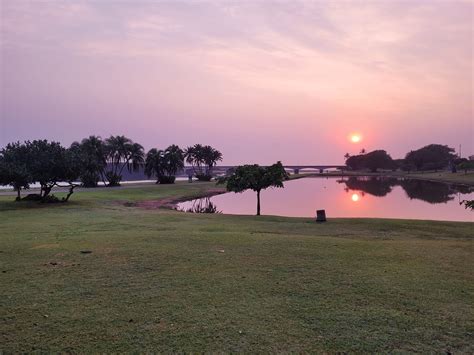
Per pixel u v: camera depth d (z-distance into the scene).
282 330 5.43
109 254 10.59
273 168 31.47
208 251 11.01
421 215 33.62
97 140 67.44
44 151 32.12
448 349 4.89
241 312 6.11
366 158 179.75
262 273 8.47
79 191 49.53
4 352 4.84
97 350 4.88
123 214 25.12
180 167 86.81
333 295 6.94
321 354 4.74
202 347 4.94
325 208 40.28
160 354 4.77
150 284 7.67
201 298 6.80
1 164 28.88
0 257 10.27
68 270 8.81
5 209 26.92
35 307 6.39
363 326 5.57
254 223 20.77
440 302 6.56
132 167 79.69
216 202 48.56
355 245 12.08
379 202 46.72
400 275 8.30
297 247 11.67
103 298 6.83
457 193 59.25
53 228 17.12
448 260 9.84
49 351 4.86
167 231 16.14
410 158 159.50
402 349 4.88
